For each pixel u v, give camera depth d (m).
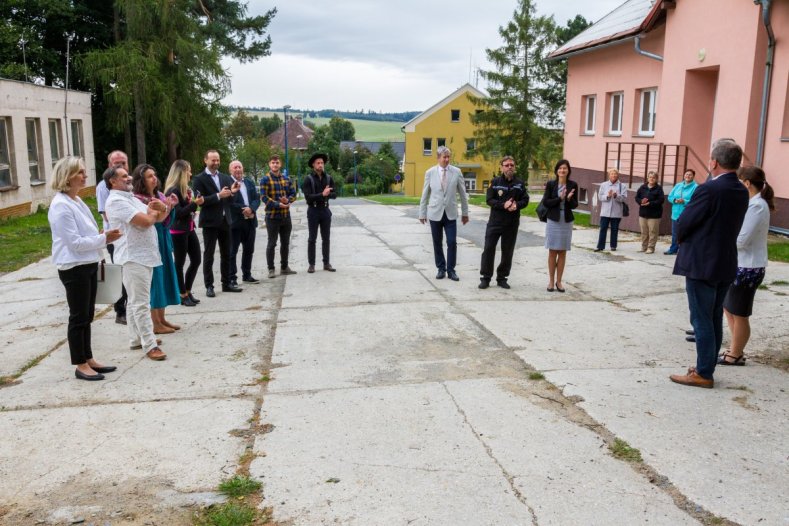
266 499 3.48
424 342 6.39
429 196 9.55
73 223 5.13
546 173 43.94
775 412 4.55
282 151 77.44
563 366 5.60
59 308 8.39
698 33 14.20
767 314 7.18
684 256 4.93
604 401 4.77
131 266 5.79
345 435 4.24
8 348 6.46
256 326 7.08
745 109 12.78
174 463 3.91
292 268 10.81
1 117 18.44
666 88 15.57
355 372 5.50
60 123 22.91
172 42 28.03
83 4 31.36
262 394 5.00
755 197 5.32
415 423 4.41
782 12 11.96
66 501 3.50
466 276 9.95
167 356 6.02
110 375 5.50
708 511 3.32
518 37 37.38
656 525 3.20
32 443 4.20
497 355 5.95
